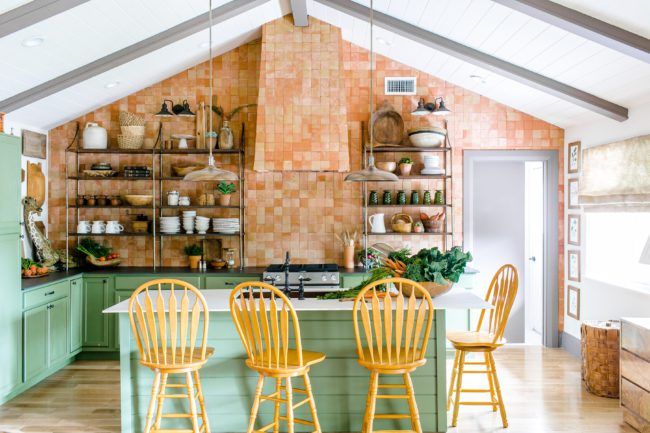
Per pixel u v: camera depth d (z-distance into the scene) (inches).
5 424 154.9
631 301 179.8
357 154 237.8
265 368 127.3
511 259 249.4
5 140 168.2
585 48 158.2
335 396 146.7
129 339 145.9
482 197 249.3
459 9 166.7
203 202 232.5
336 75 216.7
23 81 179.3
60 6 140.3
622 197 184.9
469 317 221.3
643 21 131.7
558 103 207.0
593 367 178.4
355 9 191.3
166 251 239.1
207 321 133.3
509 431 149.9
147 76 224.2
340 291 158.7
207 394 146.8
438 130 229.1
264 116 214.8
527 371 204.1
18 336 174.6
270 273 208.1
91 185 237.8
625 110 184.9
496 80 212.2
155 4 167.8
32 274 200.1
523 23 159.5
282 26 218.2
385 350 141.2
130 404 145.9
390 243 240.7
